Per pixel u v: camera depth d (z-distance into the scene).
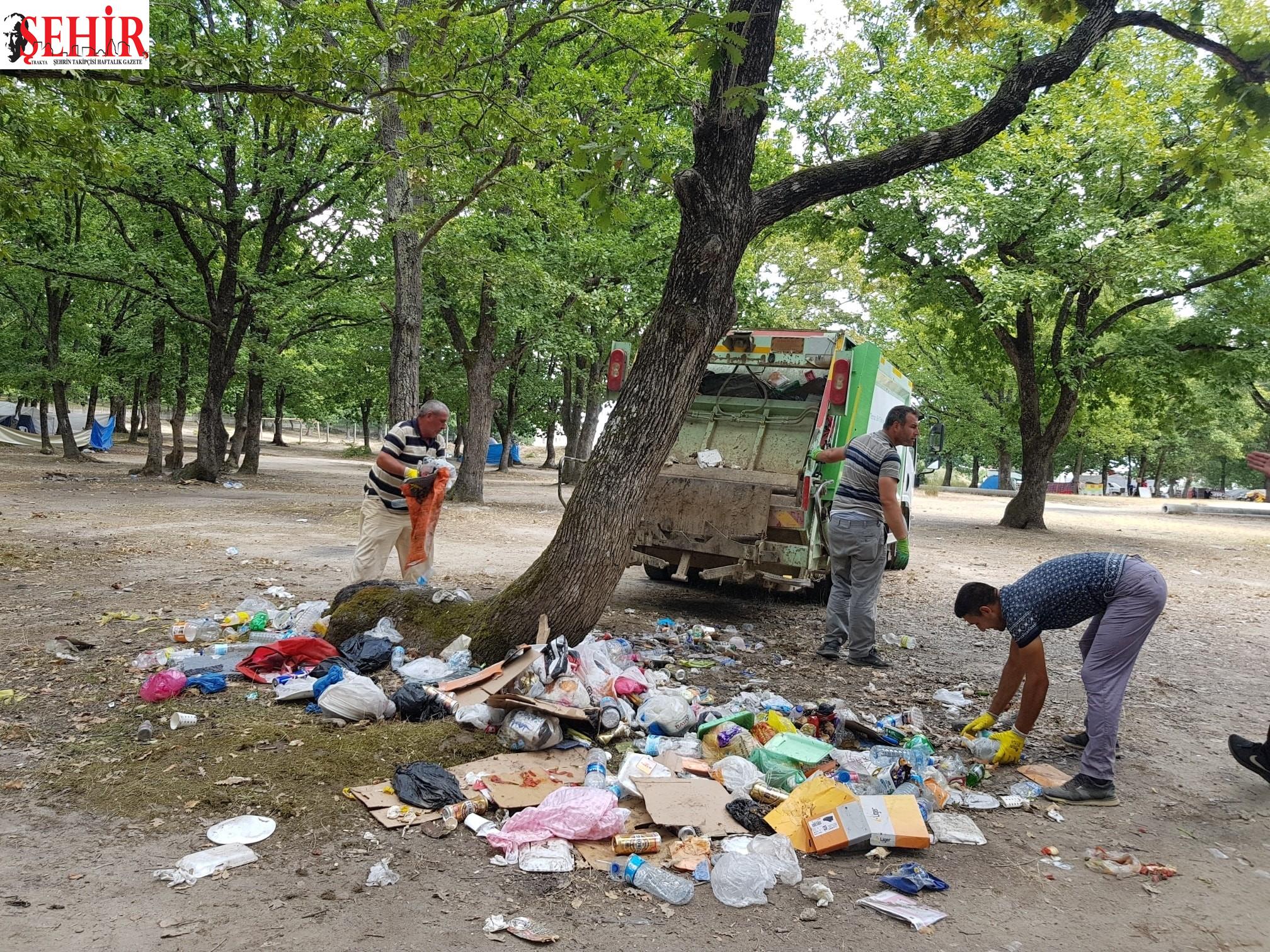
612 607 8.59
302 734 4.30
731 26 5.30
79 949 2.58
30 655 5.62
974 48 19.19
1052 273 17.67
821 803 3.69
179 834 3.33
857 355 8.52
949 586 11.38
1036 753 5.03
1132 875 3.52
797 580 8.02
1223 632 9.12
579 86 14.35
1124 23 6.12
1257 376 18.92
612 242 18.22
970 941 2.95
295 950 2.65
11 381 25.38
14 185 7.98
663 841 3.51
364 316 22.70
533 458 62.81
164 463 27.44
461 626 5.63
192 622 6.15
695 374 5.44
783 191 5.50
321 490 21.92
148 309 22.41
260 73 6.31
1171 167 17.45
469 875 3.17
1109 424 39.53
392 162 10.46
